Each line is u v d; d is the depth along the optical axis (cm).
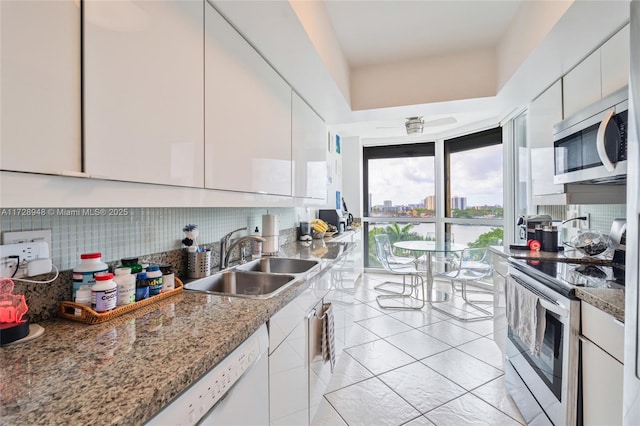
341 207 460
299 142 212
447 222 450
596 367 114
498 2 180
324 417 165
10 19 55
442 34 212
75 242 102
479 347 244
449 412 169
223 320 92
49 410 50
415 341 255
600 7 133
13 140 55
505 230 358
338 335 215
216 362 74
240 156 133
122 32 77
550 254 202
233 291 164
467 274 327
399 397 182
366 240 516
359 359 226
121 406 52
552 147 208
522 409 164
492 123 375
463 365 217
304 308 142
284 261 208
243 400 89
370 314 319
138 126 82
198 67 106
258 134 150
